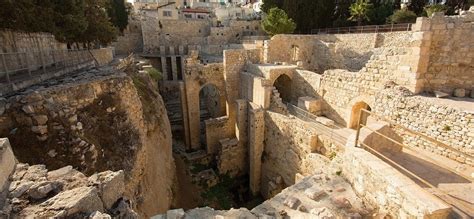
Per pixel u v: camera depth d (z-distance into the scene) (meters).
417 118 11.20
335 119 17.78
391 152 9.87
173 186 16.06
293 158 16.61
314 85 19.47
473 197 6.98
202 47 44.72
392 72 13.37
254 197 21.12
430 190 7.33
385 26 29.88
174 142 27.55
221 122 24.44
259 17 58.66
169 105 37.38
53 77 11.93
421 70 11.97
